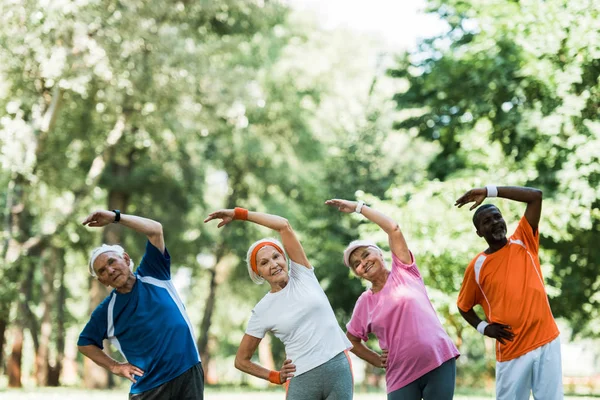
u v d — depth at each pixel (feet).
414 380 21.85
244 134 109.09
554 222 56.95
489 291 22.86
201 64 73.51
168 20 75.46
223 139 107.34
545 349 22.29
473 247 56.59
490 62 65.67
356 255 22.40
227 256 123.75
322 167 94.63
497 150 64.49
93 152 92.32
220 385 106.32
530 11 58.03
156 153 93.40
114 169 100.94
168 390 21.47
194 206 111.24
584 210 57.57
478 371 105.60
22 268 81.00
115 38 68.74
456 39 76.64
